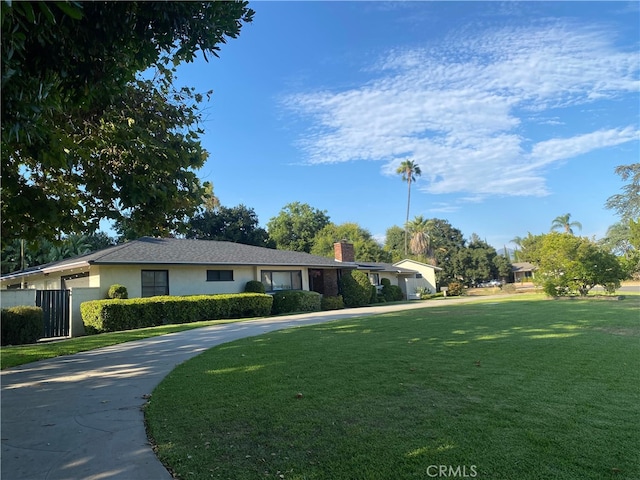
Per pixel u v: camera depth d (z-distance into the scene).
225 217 38.19
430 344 7.79
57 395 5.27
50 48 4.16
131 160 6.74
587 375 5.26
